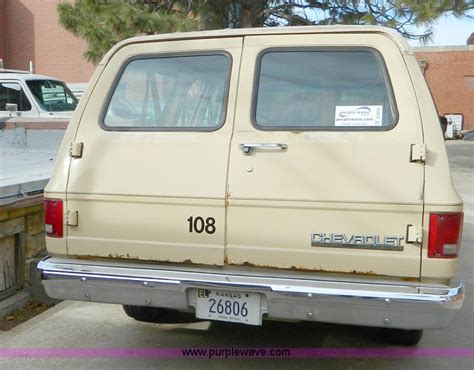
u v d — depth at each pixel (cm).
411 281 259
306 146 271
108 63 315
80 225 299
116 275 283
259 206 273
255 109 286
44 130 732
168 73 305
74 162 302
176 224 286
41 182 440
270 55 290
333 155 267
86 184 298
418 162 257
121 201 293
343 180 264
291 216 270
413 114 264
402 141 262
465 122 2697
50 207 304
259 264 277
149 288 279
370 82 275
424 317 250
